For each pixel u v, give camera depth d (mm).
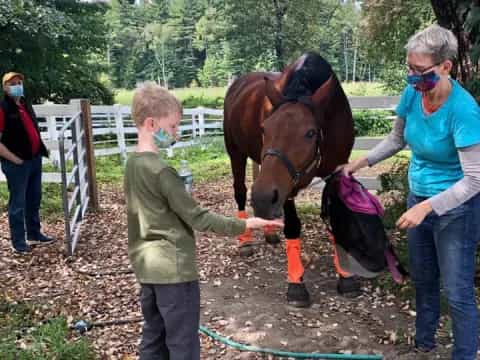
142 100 2457
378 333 3648
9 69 16906
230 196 8414
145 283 2518
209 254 5422
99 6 18391
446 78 2611
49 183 9266
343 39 53562
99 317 4074
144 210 2473
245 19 28078
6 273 5074
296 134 3369
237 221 2467
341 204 3682
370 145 6891
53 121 10078
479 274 4133
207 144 14398
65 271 5098
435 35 2520
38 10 15125
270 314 4000
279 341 3592
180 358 2541
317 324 3816
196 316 2582
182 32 76438
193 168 11453
